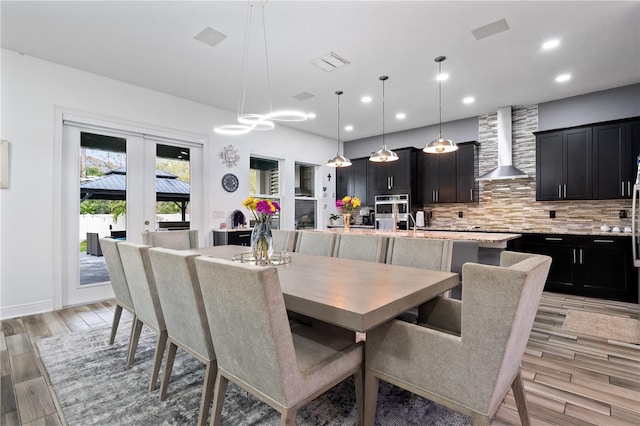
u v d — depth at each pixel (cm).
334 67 369
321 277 190
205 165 495
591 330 297
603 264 410
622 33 299
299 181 679
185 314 167
